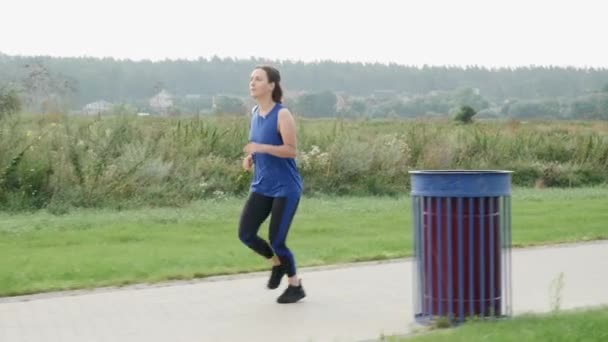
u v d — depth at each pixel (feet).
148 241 47.57
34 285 34.96
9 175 65.57
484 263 27.99
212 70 259.60
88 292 34.32
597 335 25.59
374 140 85.97
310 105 154.10
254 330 27.96
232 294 33.83
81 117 80.38
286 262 31.99
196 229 52.39
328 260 41.57
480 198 27.84
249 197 32.30
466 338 25.23
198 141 78.84
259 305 31.78
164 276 36.94
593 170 95.86
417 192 28.43
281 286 35.37
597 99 272.51
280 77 31.99
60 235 49.32
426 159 88.17
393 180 81.61
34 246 45.62
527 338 25.18
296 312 30.55
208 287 35.22
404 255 42.96
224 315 30.17
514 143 100.37
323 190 77.66
